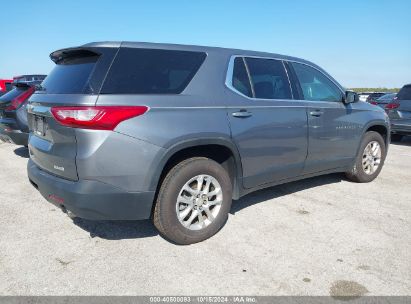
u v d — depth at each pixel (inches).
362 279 108.6
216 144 131.6
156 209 125.5
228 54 145.8
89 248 127.8
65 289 103.0
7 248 127.1
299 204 172.9
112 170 111.2
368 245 130.4
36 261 118.3
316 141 173.5
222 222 138.3
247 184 148.1
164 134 118.0
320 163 180.1
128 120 112.4
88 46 119.6
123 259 120.1
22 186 201.9
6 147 336.8
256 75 152.9
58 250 126.1
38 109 128.7
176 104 123.1
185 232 127.7
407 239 135.6
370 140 207.9
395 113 370.9
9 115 265.0
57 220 152.7
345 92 192.2
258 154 147.8
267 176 154.9
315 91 179.2
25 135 264.8
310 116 168.9
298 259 120.2
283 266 115.7
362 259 120.3
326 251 125.6
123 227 146.1
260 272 112.2
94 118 108.4
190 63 133.6
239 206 169.5
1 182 210.5
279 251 125.6
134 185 114.8
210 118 130.2
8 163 262.8
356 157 202.8
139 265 116.3
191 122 124.6
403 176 229.8
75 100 111.3
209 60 138.6
